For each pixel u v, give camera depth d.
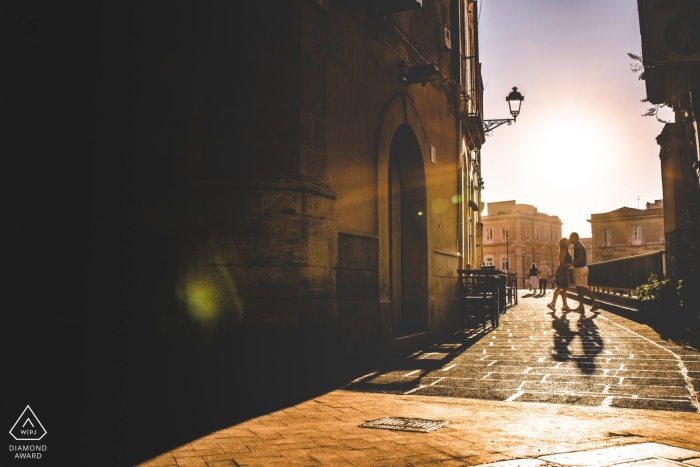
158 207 5.94
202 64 6.05
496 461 2.97
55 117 5.82
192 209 5.87
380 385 5.58
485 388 5.22
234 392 5.21
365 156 7.64
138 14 6.13
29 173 5.69
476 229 21.53
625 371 5.81
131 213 5.95
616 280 15.67
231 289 5.71
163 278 5.87
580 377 5.57
